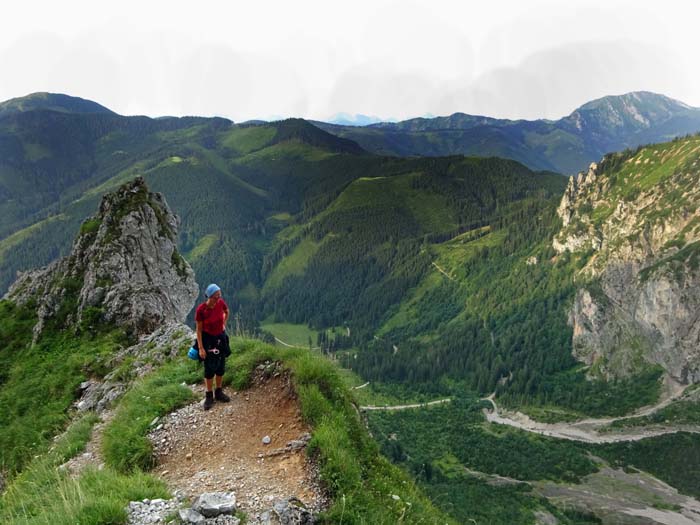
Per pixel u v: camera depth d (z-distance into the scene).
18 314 40.28
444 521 12.81
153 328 32.62
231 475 11.35
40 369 29.91
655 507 146.50
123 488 10.42
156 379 17.72
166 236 49.72
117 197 47.28
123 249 42.41
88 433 17.14
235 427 13.63
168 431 14.05
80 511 9.20
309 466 11.37
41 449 20.52
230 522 9.14
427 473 155.88
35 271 47.38
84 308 35.44
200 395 15.84
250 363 16.23
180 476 11.88
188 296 51.62
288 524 9.24
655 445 184.88
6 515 11.92
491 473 167.38
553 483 161.88
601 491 156.25
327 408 13.28
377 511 10.64
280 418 13.52
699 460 172.50
